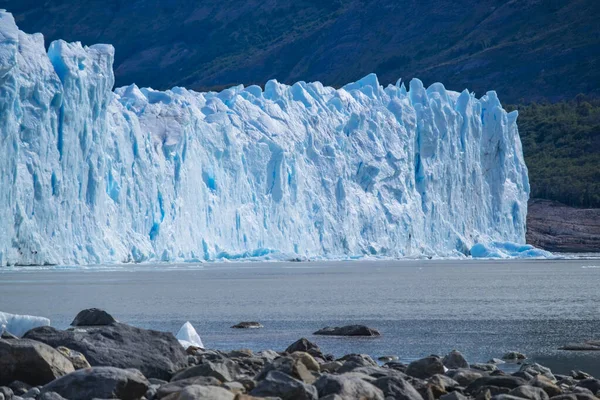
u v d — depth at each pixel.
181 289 139.50
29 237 185.38
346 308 111.00
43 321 62.12
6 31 182.25
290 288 145.38
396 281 168.38
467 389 49.75
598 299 127.62
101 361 51.44
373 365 57.88
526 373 54.44
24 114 186.88
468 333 85.56
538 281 172.75
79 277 166.62
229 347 73.56
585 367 64.81
